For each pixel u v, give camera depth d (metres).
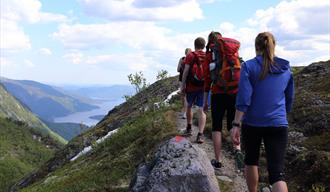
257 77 2.46
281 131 2.46
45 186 7.20
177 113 6.82
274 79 2.46
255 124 2.48
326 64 7.19
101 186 4.60
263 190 3.46
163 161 3.15
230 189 3.64
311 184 3.48
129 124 7.98
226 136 4.95
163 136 5.27
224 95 3.61
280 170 2.40
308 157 3.75
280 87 2.47
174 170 3.03
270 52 2.48
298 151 4.12
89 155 7.95
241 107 2.46
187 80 4.73
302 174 3.66
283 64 2.50
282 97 2.49
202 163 3.14
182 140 3.32
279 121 2.44
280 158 2.42
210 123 5.69
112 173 4.87
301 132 4.57
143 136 5.89
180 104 7.86
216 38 3.64
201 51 4.66
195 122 5.97
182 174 3.00
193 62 4.62
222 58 3.58
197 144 4.81
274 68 2.46
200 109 4.79
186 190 2.97
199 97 4.75
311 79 6.79
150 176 3.09
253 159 2.61
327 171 3.46
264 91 2.46
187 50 5.59
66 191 5.02
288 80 2.53
